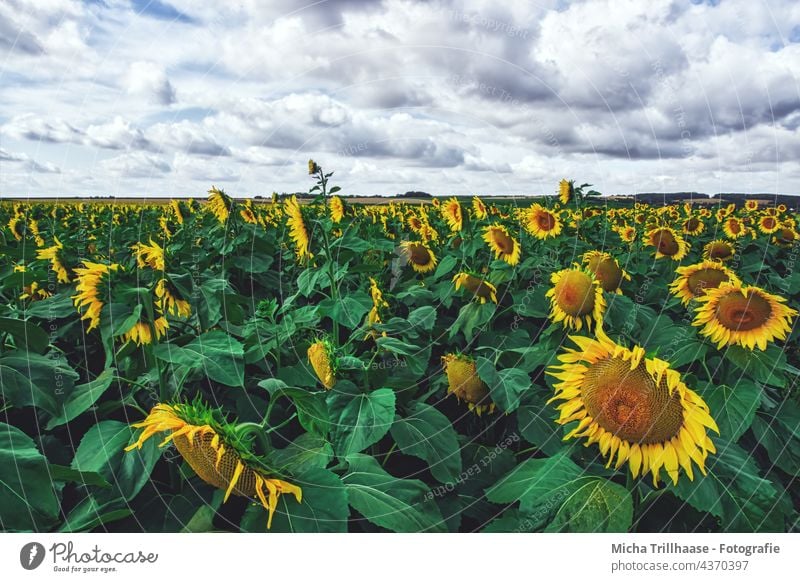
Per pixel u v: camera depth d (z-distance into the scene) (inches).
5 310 136.9
